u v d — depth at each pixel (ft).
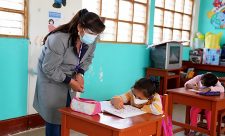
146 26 16.22
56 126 7.04
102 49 13.46
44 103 6.86
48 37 6.43
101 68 13.57
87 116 5.60
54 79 6.42
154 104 6.17
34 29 10.47
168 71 15.83
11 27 9.95
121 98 6.52
